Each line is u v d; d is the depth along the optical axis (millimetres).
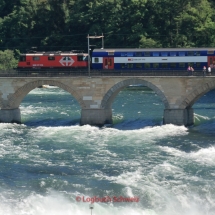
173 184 86250
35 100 197875
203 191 83688
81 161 100688
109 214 76625
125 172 92750
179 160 100000
